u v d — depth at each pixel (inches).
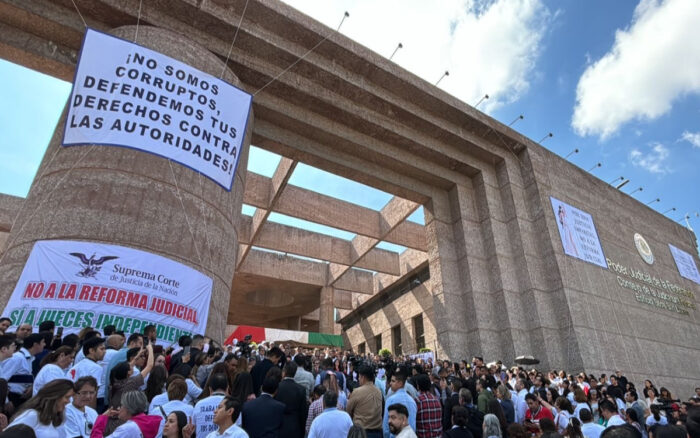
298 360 274.4
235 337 850.8
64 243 350.6
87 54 411.5
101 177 385.1
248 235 870.4
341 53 623.2
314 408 217.2
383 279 1152.2
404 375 224.2
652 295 878.4
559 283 693.9
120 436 141.1
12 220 783.1
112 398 176.4
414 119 703.7
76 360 212.2
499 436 198.8
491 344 652.7
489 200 763.4
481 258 725.9
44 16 458.9
